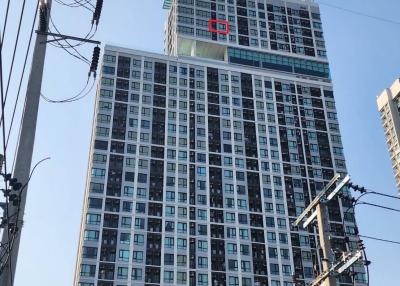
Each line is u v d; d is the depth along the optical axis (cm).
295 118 17038
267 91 17375
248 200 14950
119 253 13175
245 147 15975
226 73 17412
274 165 15862
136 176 14562
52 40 1931
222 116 16412
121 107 15762
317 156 16388
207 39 18225
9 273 1588
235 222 14450
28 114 1750
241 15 19138
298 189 15550
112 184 14250
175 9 18775
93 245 13150
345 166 16388
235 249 13988
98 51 2225
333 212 14738
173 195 14500
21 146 1705
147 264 13200
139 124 15562
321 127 17062
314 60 18725
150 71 16738
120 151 14912
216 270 13525
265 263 13925
